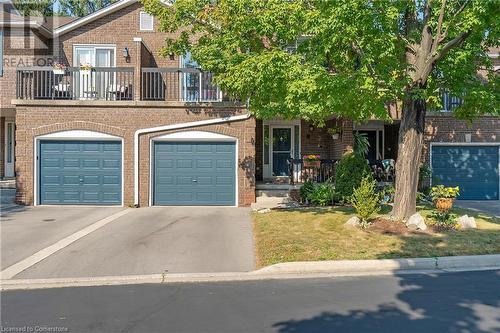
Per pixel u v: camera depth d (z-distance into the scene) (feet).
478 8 29.50
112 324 17.74
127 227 37.96
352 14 29.48
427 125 58.29
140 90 51.57
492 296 21.33
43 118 50.52
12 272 26.08
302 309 19.48
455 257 28.02
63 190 50.93
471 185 58.95
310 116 40.09
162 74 54.54
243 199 51.11
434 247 29.94
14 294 22.35
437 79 37.70
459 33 33.47
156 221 40.83
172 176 51.65
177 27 42.60
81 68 51.06
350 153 50.31
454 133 58.44
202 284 24.06
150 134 51.06
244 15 36.78
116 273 25.98
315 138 64.95
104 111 50.78
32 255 29.43
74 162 51.03
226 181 51.65
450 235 32.83
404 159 36.63
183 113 51.24
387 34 31.04
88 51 60.75
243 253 30.14
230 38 38.52
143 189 50.96
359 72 31.42
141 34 60.80
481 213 43.68
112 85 52.70
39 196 50.72
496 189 59.00
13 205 50.03
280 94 35.35
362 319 18.16
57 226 38.27
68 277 25.29
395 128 65.87
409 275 25.79
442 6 32.45
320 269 26.50
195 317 18.53
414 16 38.29
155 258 28.89
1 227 37.76
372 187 37.37
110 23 60.80
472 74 38.65
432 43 35.27
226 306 20.03
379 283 23.88
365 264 26.91
